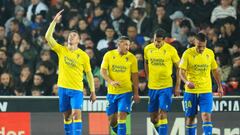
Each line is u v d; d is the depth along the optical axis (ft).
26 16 163.22
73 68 109.40
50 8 160.56
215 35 150.71
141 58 140.56
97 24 155.53
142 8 159.84
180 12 159.22
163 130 115.85
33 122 122.72
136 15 157.17
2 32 154.10
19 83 138.62
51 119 123.03
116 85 112.68
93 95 111.86
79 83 109.91
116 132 120.67
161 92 116.06
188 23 154.10
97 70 141.49
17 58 145.18
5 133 121.90
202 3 161.38
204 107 113.91
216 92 135.74
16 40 152.05
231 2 159.94
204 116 113.80
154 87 116.67
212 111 125.49
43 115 123.03
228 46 151.74
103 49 146.20
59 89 110.63
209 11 160.25
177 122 124.77
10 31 157.07
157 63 115.85
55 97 123.34
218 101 125.59
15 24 156.15
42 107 123.03
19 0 164.96
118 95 115.44
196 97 114.42
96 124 123.75
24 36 154.71
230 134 125.70
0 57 144.25
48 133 122.93
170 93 116.57
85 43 147.43
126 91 115.24
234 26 153.89
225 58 143.95
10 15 163.84
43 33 155.43
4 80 136.98
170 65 116.26
